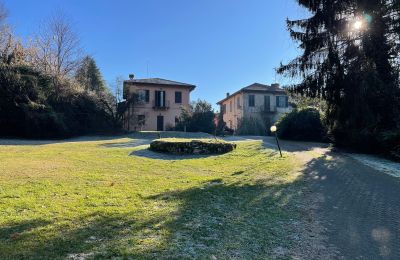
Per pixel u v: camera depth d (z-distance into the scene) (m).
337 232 5.04
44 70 31.17
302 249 4.37
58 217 5.09
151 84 42.53
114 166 10.44
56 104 28.94
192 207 6.05
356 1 15.27
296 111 23.48
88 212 5.40
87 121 31.00
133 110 35.03
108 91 35.03
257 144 18.44
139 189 7.28
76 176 8.40
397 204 6.62
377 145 14.59
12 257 3.65
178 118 38.72
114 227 4.78
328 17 15.94
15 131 25.31
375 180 8.95
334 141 17.38
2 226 4.60
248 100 43.31
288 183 8.52
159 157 13.16
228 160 12.65
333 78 16.36
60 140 24.95
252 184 8.34
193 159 12.79
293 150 16.11
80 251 3.90
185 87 43.91
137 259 3.76
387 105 14.88
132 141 21.78
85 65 39.81
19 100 25.34
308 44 16.88
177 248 4.16
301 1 16.62
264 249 4.32
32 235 4.31
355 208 6.34
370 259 4.12
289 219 5.61
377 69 15.37
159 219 5.24
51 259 3.65
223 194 7.15
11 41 31.23
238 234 4.80
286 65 17.75
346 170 10.48
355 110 15.19
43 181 7.59
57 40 36.59
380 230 5.14
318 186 8.20
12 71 25.89
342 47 16.23
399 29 15.16
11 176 8.05
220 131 36.50
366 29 15.38
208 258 3.93
